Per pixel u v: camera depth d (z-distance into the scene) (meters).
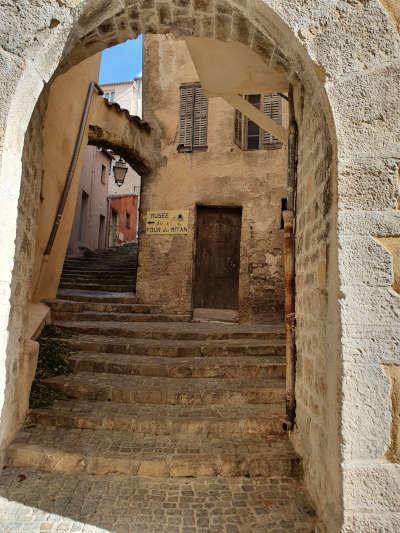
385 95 2.06
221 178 7.55
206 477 2.89
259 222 7.39
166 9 2.56
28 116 2.19
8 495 2.61
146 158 7.62
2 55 2.07
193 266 7.51
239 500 2.62
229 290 7.60
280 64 2.84
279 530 2.34
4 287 2.11
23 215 3.05
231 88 3.98
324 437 2.31
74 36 2.37
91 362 4.46
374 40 2.08
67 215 6.39
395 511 1.90
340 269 2.00
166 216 7.62
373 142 2.04
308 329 2.80
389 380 1.95
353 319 1.98
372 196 2.02
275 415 3.54
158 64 7.98
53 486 2.73
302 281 3.06
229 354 4.95
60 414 3.49
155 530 2.32
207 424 3.38
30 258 3.37
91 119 6.72
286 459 2.94
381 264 2.00
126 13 2.56
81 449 3.04
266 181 7.45
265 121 4.28
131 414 3.55
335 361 2.04
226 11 2.47
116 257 11.22
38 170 3.47
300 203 3.18
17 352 3.16
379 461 1.93
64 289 7.89
